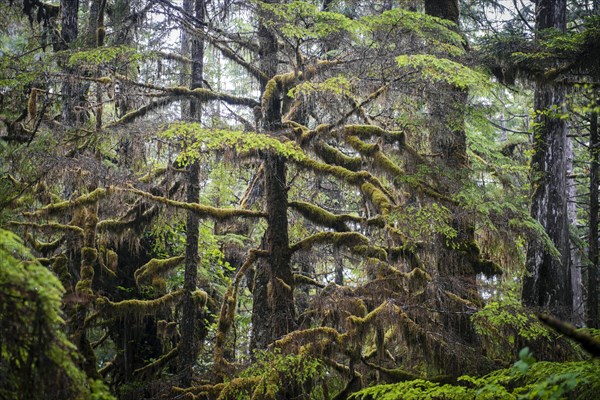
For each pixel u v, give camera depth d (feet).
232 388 33.73
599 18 34.47
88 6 57.41
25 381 13.24
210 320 53.62
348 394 36.04
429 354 35.50
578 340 9.89
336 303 37.42
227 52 42.91
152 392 37.93
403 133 40.32
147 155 44.21
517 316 32.94
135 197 43.37
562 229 45.09
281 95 42.04
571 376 15.58
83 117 41.19
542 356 34.27
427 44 40.04
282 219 41.06
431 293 37.11
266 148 36.24
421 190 38.32
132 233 44.47
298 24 39.17
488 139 59.47
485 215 37.58
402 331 35.94
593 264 58.39
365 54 38.78
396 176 39.06
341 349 35.22
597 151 52.16
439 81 40.01
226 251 54.60
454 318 37.78
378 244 42.45
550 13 46.11
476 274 41.81
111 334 47.19
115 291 46.65
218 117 38.40
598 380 17.47
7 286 12.84
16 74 35.99
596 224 60.70
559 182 45.39
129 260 48.73
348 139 40.06
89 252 37.40
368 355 40.70
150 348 47.93
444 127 41.60
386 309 36.11
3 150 38.04
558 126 45.42
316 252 44.62
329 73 39.86
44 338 13.10
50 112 44.34
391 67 39.22
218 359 37.86
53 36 44.86
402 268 41.78
